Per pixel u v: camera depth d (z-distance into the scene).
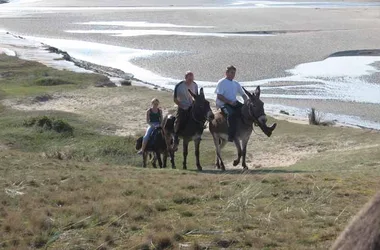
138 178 13.14
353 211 9.48
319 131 24.48
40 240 8.42
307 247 7.88
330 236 8.27
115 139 23.50
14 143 23.12
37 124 24.89
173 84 40.81
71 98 31.08
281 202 10.19
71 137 24.06
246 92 17.27
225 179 12.53
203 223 8.95
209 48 54.88
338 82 40.19
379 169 16.16
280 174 13.45
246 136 17.34
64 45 59.91
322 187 11.20
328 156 20.00
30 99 30.70
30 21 81.44
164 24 76.44
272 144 23.11
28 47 54.03
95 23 78.38
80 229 8.93
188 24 76.06
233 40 59.31
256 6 106.31
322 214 9.40
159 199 10.49
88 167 15.40
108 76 39.62
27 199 10.65
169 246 8.11
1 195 10.98
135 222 9.20
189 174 14.27
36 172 13.70
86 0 119.38
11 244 8.34
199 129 17.86
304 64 46.59
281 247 7.95
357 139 22.95
